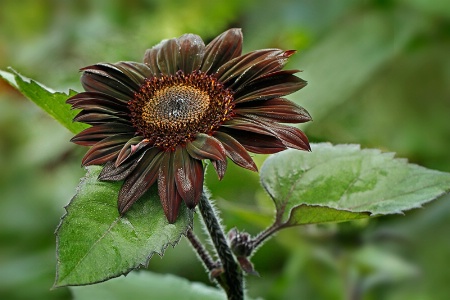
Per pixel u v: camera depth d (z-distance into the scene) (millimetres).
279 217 775
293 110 703
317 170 790
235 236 761
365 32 1075
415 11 1065
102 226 677
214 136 701
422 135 1060
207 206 744
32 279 1105
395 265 976
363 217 742
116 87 732
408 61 1079
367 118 1071
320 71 1068
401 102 1073
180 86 731
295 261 1008
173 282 892
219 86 723
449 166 1049
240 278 762
